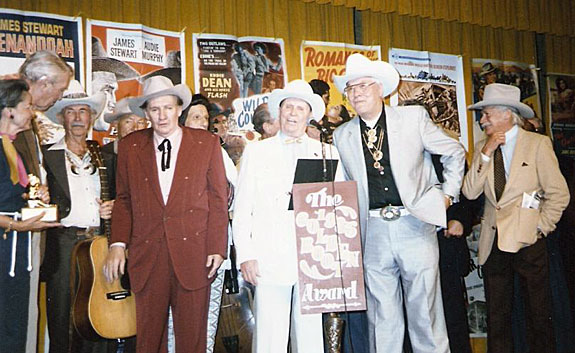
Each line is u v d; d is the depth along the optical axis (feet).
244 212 10.43
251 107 14.69
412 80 16.81
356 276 10.28
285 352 10.28
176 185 10.39
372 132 11.38
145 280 10.21
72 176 11.45
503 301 13.33
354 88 11.30
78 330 10.61
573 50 19.40
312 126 14.70
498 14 18.03
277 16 15.24
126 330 10.72
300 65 15.42
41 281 11.22
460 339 12.91
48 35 12.64
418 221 11.25
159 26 13.97
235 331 12.04
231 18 14.73
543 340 13.21
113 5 13.43
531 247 13.20
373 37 16.46
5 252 10.20
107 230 11.26
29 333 10.44
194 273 10.20
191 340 10.15
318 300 10.19
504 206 13.20
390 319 11.35
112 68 13.26
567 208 14.74
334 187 10.39
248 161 10.68
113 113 12.93
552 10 18.97
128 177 10.66
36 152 10.89
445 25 17.49
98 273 10.69
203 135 10.87
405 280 11.32
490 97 13.39
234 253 11.77
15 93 10.42
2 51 12.20
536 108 18.70
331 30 15.87
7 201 10.27
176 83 14.01
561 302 14.51
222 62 14.46
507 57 18.44
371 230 11.37
